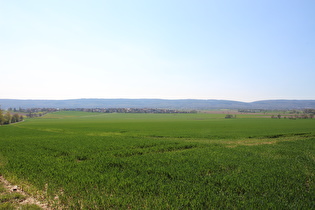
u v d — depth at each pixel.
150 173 15.54
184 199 10.40
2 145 29.73
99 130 62.34
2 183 13.41
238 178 13.72
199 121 116.00
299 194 11.23
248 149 26.75
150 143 32.31
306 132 50.81
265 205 9.73
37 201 10.68
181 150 27.62
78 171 15.80
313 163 18.70
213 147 28.41
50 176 14.27
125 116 188.75
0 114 109.69
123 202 9.91
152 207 9.61
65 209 9.69
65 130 63.31
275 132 52.09
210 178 13.91
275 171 15.72
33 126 84.31
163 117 170.00
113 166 17.75
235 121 113.69
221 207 9.64
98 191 11.70
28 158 20.62
